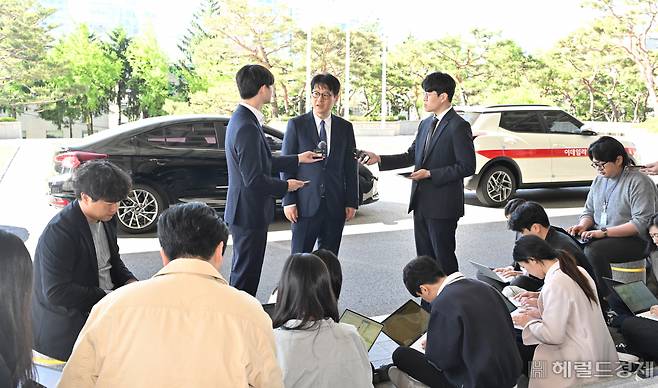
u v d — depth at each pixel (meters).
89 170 3.05
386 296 5.66
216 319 1.79
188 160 8.07
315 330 2.64
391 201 11.15
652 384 2.71
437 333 3.00
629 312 4.19
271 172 4.44
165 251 1.97
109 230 3.48
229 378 1.76
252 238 4.32
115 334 1.76
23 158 17.81
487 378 2.86
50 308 3.06
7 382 1.61
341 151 4.77
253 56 30.80
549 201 11.33
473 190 10.62
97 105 41.88
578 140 11.02
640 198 4.79
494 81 34.22
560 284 3.31
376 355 4.31
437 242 4.81
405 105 41.88
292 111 35.47
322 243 4.91
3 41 30.12
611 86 35.97
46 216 9.18
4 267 1.64
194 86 40.97
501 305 3.04
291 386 2.59
